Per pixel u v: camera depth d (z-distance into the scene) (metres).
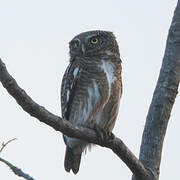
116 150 8.83
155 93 9.73
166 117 9.55
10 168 7.42
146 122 9.64
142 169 9.09
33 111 7.46
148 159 9.40
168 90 9.62
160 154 9.48
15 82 7.19
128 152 8.85
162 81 9.73
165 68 9.80
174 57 9.82
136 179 9.30
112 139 8.72
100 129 8.74
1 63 7.04
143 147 9.52
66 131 8.18
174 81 9.67
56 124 7.85
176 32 9.97
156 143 9.46
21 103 7.37
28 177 7.41
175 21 10.07
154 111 9.59
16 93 7.22
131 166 9.01
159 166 9.45
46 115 7.63
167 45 10.01
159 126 9.52
